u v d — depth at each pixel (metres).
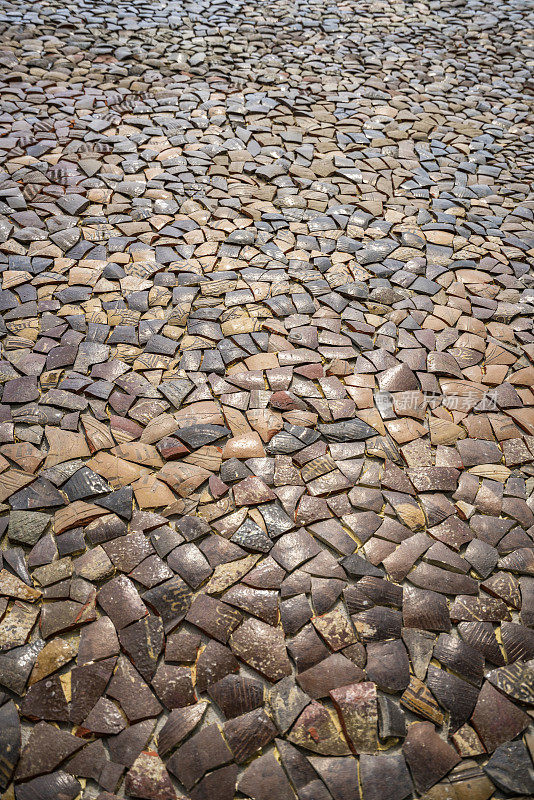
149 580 1.61
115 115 3.68
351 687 1.43
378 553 1.72
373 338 2.45
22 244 2.74
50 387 2.11
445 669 1.49
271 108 3.91
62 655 1.45
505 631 1.58
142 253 2.74
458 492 1.91
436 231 3.07
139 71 4.17
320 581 1.65
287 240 2.90
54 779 1.26
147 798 1.24
